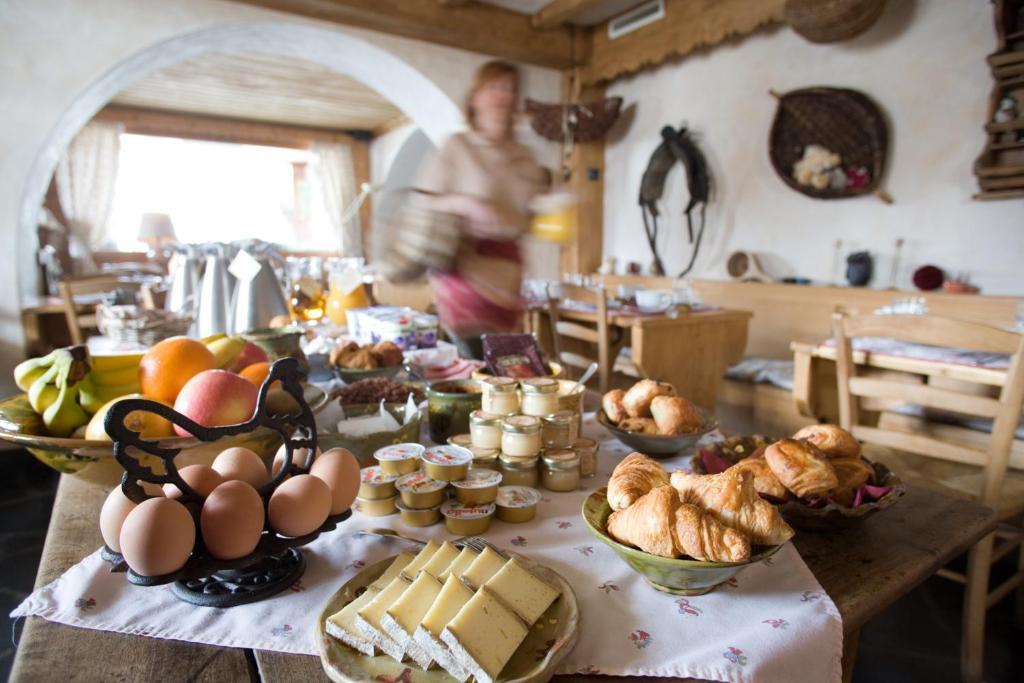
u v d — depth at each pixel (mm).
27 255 3215
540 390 882
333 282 2221
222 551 523
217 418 673
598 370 2486
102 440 635
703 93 3787
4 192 2828
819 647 546
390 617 482
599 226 4648
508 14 3934
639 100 4250
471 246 1777
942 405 1368
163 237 6188
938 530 770
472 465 829
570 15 3799
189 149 6957
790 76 3297
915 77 2785
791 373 2652
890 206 2918
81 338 2943
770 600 596
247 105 6195
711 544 540
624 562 657
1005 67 2436
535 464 856
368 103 6113
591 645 522
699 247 3912
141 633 542
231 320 1740
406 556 617
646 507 575
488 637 468
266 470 621
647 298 2672
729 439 902
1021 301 2410
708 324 2607
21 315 2975
